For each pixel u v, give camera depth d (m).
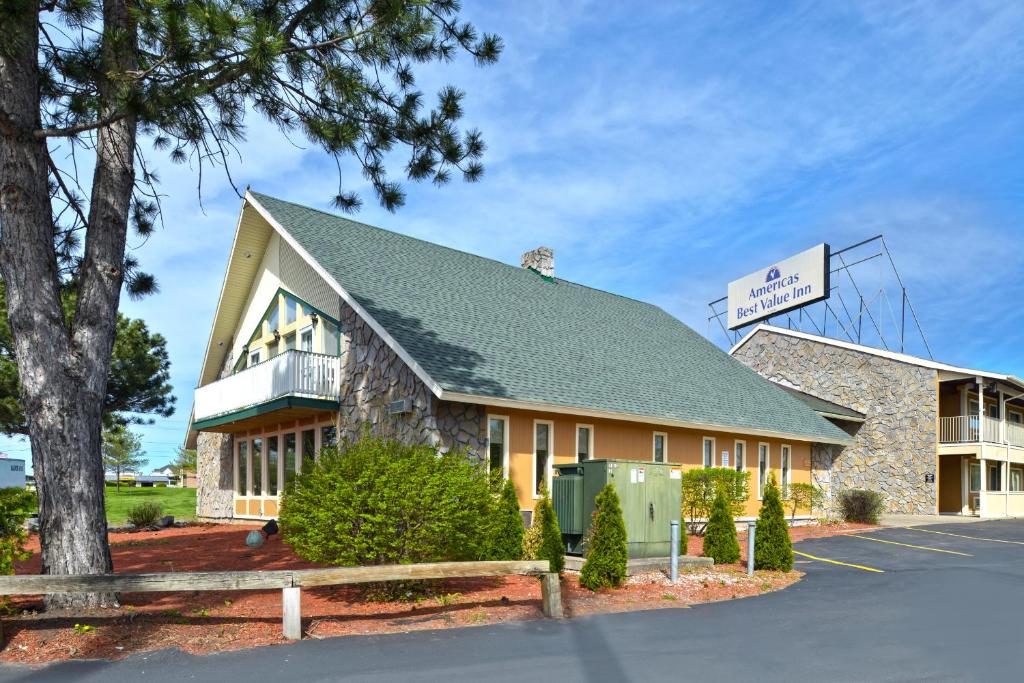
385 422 16.05
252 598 10.41
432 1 10.23
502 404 15.11
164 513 29.56
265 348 22.12
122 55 9.09
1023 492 32.78
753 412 23.12
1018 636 8.72
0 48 8.19
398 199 11.93
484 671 7.06
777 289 38.25
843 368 33.75
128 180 10.11
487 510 11.58
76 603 9.05
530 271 26.11
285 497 11.23
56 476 9.14
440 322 17.62
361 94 10.84
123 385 30.52
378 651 7.78
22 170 9.27
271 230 21.91
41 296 9.25
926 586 12.49
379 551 10.10
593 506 13.19
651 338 25.56
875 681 6.82
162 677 6.87
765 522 14.00
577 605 10.29
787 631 8.92
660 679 6.85
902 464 31.25
